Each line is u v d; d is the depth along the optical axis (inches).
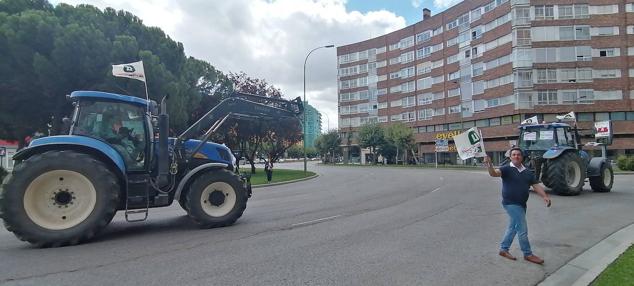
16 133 883.4
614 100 1946.4
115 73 357.7
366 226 333.4
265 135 1435.8
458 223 343.9
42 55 752.3
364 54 3223.4
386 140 2559.1
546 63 1977.1
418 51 2807.6
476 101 2309.3
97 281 193.2
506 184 232.1
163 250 255.0
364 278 196.1
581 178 528.4
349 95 3316.9
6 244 279.6
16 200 261.9
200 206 330.6
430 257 234.2
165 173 321.1
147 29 984.9
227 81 1350.9
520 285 187.5
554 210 408.5
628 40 1958.7
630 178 890.1
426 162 2691.9
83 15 865.5
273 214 410.9
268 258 233.1
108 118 314.8
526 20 2000.5
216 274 202.8
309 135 4266.7
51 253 250.5
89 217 276.8
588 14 1974.7
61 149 289.6
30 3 847.1
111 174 288.5
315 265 218.2
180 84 988.6
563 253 243.3
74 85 803.4
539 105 1973.4
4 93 772.0
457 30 2465.6
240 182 347.9
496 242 271.9
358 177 1161.4
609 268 195.3
